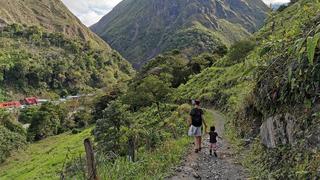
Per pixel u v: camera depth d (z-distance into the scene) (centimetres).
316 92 725
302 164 695
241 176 964
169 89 6088
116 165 1005
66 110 11275
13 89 17238
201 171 1044
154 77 6200
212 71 6081
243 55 5834
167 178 968
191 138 1620
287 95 882
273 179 795
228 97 3609
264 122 1062
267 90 1017
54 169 3834
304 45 615
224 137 1797
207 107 4431
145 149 1806
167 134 2097
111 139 2673
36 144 8050
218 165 1108
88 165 720
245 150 1288
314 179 617
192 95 5425
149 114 4653
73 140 6378
